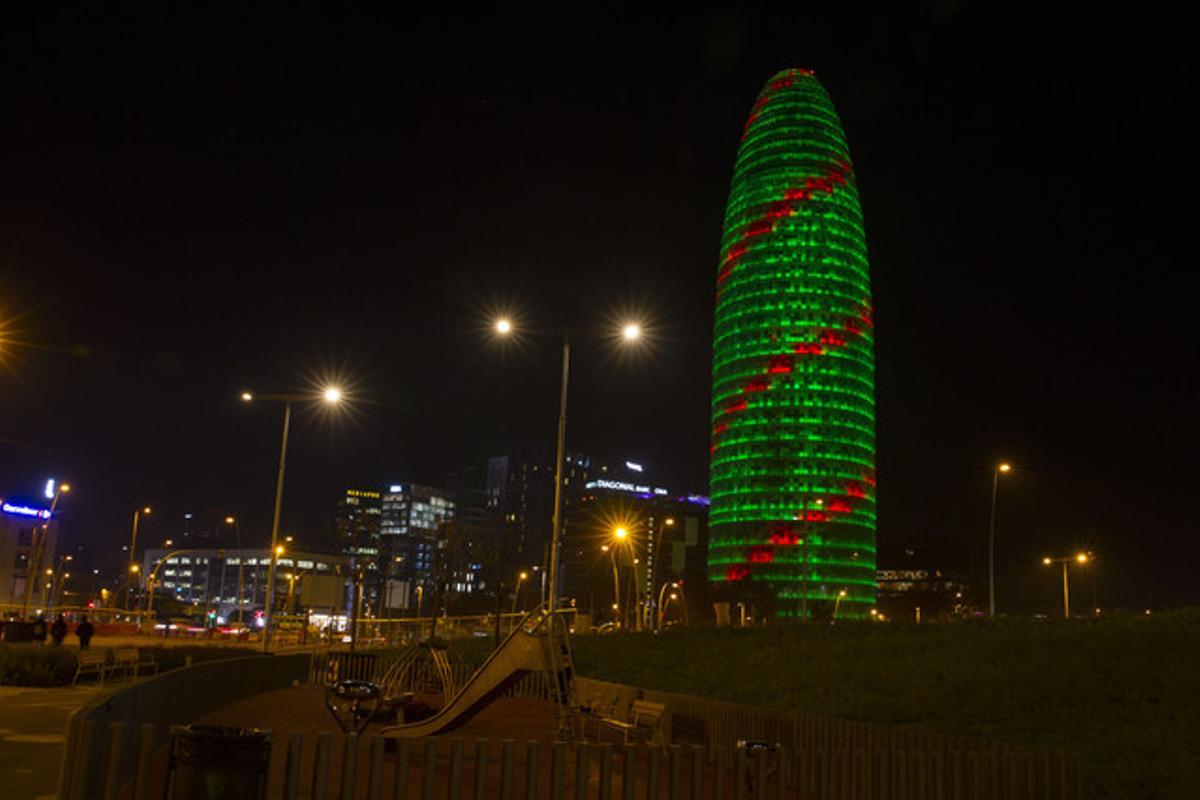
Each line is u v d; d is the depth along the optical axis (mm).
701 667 35812
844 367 171625
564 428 33000
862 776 12336
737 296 177375
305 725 24406
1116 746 17188
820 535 163000
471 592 173625
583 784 10602
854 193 181625
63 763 9406
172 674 20000
